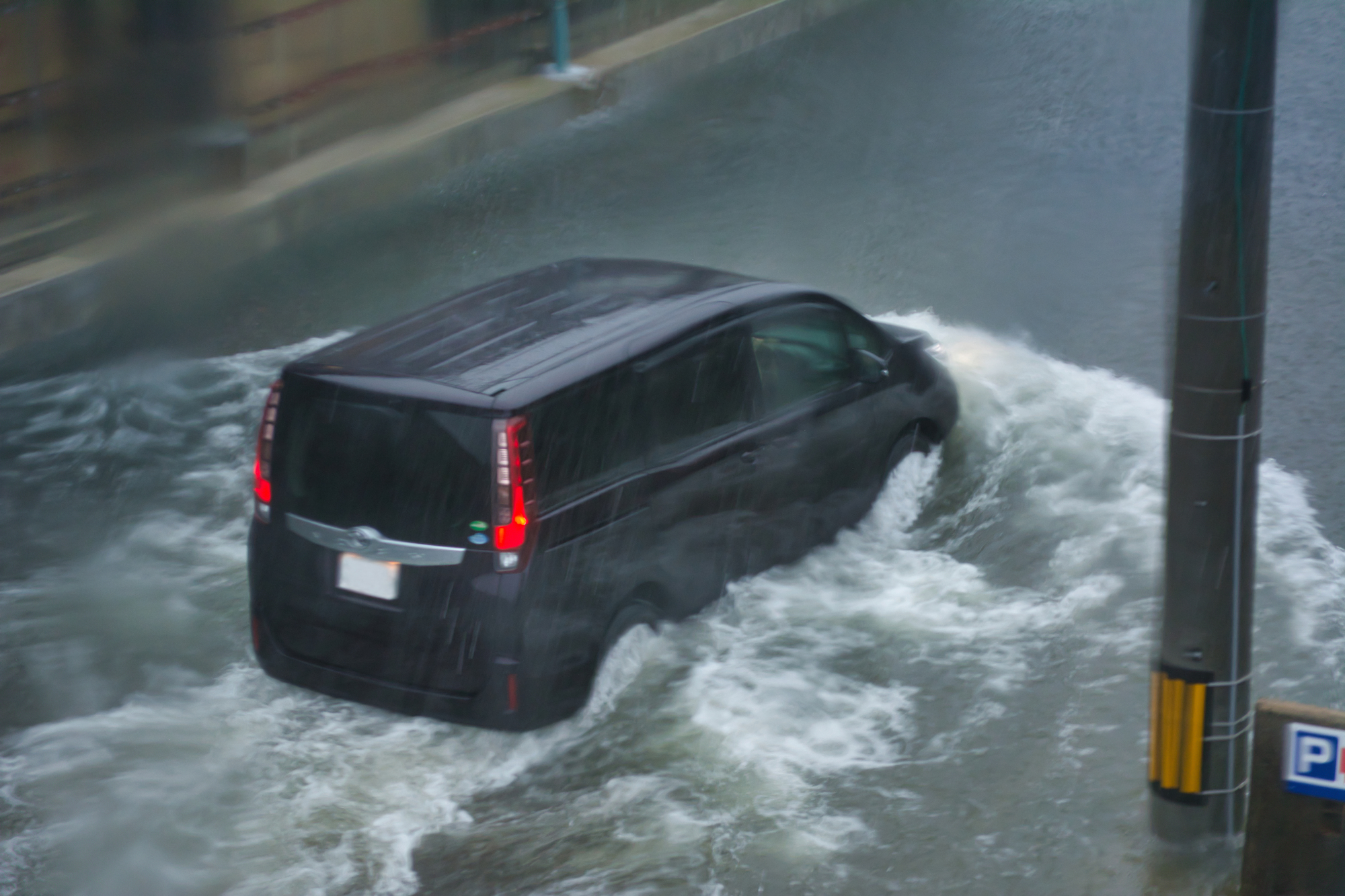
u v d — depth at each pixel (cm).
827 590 930
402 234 1744
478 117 2103
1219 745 650
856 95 2225
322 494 800
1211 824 661
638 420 830
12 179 1600
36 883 672
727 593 911
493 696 767
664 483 841
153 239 1655
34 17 1606
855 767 755
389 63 2069
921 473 1060
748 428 904
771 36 2648
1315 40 2253
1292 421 1118
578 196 1847
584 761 766
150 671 866
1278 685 797
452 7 2170
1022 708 802
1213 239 591
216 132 1788
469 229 1752
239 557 1016
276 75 1906
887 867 674
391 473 780
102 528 1057
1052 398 1180
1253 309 596
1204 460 611
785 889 659
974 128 2003
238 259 1661
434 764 768
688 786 741
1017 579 939
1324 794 575
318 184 1845
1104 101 2072
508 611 758
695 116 2200
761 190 1806
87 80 1677
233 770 762
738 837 698
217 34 1817
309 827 713
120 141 1705
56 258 1591
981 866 671
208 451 1188
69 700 833
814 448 951
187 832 709
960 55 2417
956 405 1104
